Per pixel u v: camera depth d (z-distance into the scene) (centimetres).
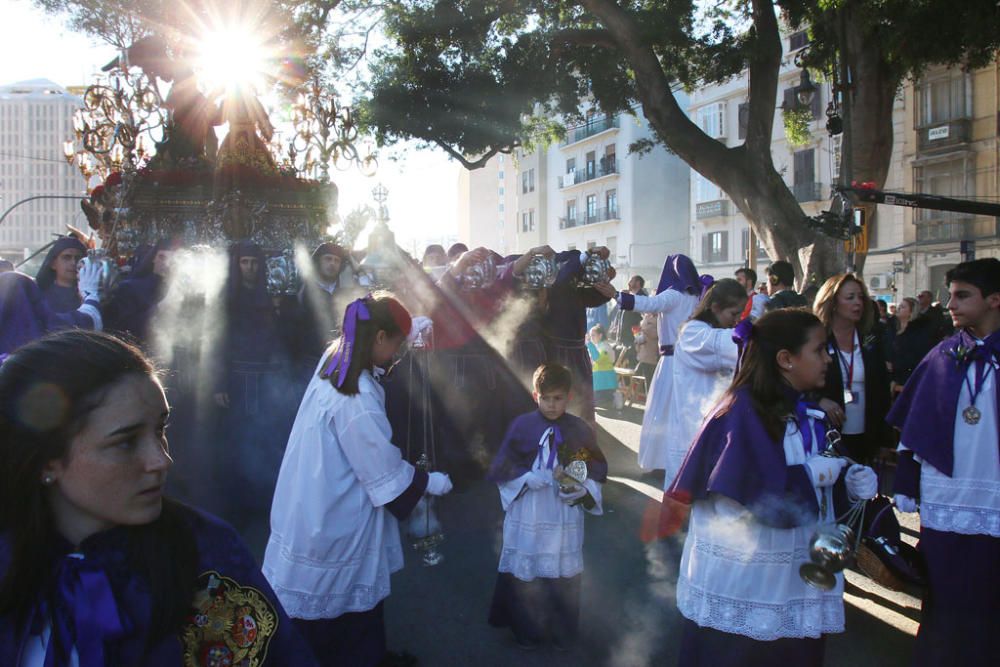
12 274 459
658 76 1372
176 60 865
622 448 877
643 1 1496
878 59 1247
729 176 1371
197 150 874
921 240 2916
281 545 327
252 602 159
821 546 256
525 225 5584
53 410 138
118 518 144
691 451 296
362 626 337
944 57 1179
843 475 299
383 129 1548
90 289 573
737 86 3503
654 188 4597
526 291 696
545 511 398
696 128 1383
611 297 680
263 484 595
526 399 696
